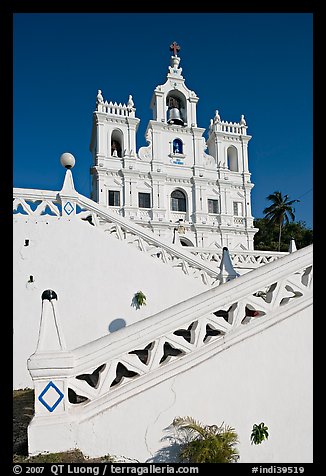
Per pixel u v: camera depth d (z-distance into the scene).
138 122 34.94
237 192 38.03
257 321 4.72
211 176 37.44
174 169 35.81
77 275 8.93
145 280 9.50
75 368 4.09
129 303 9.22
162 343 4.44
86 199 10.45
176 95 38.03
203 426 4.16
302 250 5.17
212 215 36.00
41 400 3.93
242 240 36.38
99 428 3.93
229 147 39.94
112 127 34.47
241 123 40.19
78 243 9.10
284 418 4.45
